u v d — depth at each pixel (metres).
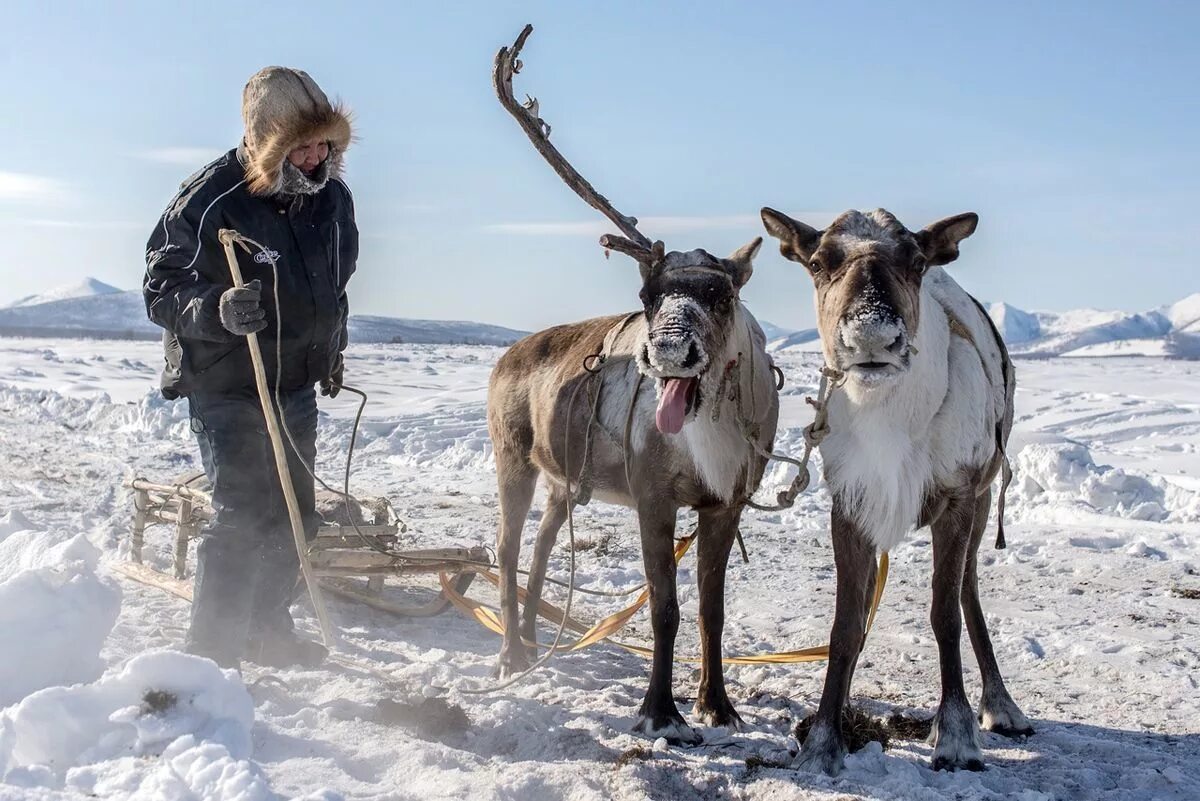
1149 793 4.71
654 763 4.67
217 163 5.43
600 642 7.27
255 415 5.45
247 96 5.21
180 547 7.64
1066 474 12.85
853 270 4.61
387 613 7.65
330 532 7.18
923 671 6.82
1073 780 4.86
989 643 5.81
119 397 26.02
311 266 5.54
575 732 5.04
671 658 5.42
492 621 6.82
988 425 5.39
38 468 14.36
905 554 10.30
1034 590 8.95
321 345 5.67
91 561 5.19
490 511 12.58
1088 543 10.73
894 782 4.57
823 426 5.01
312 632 6.76
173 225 5.27
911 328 4.64
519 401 6.82
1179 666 6.91
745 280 5.56
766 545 10.85
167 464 15.25
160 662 4.20
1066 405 25.70
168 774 3.67
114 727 4.07
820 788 4.52
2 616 4.56
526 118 5.72
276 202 5.46
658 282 5.26
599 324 6.66
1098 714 6.05
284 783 3.96
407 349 70.44
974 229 4.91
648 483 5.57
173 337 5.34
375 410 23.75
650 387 5.58
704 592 5.72
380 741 4.58
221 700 4.25
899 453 4.94
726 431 5.48
